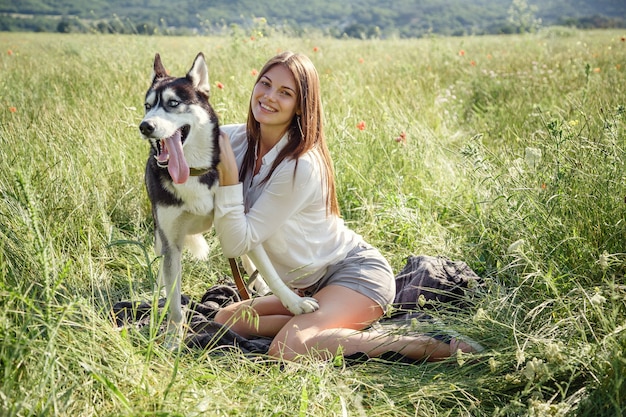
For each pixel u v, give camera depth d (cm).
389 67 1008
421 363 319
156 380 257
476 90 890
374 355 316
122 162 514
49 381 241
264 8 6619
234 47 984
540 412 245
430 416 271
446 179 540
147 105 321
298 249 339
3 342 243
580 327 293
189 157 315
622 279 332
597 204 368
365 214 506
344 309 331
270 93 324
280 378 282
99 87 730
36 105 635
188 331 345
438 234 464
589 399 252
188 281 421
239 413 249
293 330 319
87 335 265
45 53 1168
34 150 473
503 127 692
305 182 326
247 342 332
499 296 337
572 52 1184
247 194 347
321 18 7712
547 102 739
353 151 556
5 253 315
